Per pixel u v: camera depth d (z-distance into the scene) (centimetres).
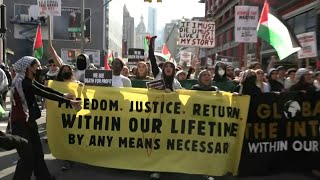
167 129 683
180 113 682
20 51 6944
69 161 730
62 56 5981
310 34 1077
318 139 697
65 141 701
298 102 692
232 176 698
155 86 690
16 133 560
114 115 693
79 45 7231
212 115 678
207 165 676
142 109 688
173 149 682
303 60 2383
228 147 677
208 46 1593
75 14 7206
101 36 7412
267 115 686
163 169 677
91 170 731
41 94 565
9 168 746
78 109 580
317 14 2852
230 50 6222
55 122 703
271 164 693
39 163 585
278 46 1034
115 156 693
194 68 1367
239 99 677
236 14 1262
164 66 712
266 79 1022
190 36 1588
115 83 768
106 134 693
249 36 1265
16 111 564
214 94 680
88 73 732
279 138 692
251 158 685
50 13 1293
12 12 6938
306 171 702
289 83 956
